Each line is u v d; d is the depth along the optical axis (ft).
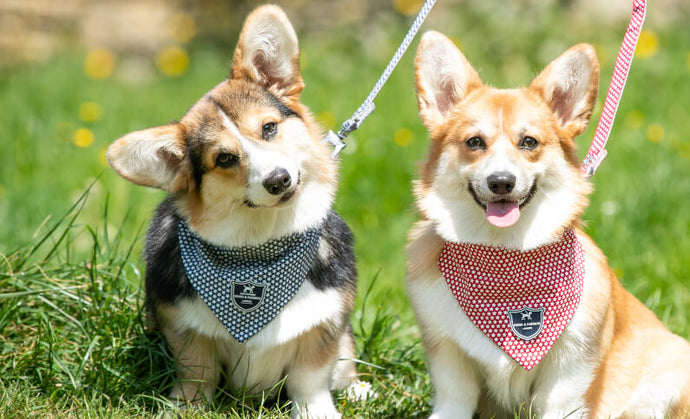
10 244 18.02
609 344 12.07
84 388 12.70
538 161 11.58
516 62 33.35
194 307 12.25
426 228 12.50
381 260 19.74
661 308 16.29
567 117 12.19
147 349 13.39
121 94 35.35
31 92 34.30
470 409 12.23
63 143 27.17
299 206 12.13
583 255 11.87
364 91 29.91
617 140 23.99
